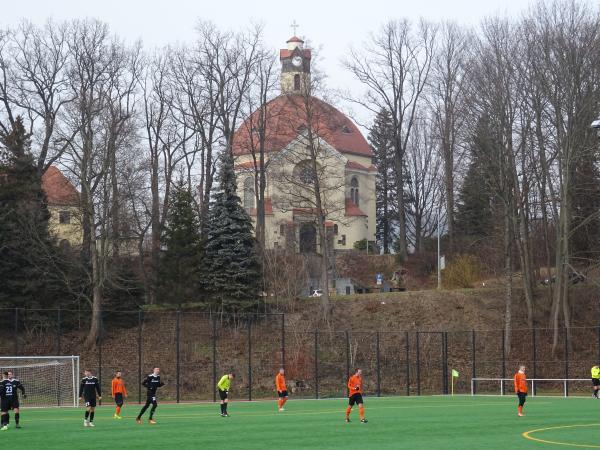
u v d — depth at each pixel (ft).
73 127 271.90
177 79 324.80
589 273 294.25
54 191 342.03
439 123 351.25
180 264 272.92
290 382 242.17
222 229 277.44
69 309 257.14
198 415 150.00
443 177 383.04
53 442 103.19
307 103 293.43
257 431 117.29
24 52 293.43
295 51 322.55
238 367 247.70
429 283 347.36
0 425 127.34
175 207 281.95
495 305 289.53
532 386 234.17
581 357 261.24
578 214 295.89
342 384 248.32
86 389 125.59
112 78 291.38
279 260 301.22
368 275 371.97
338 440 104.99
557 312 257.14
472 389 232.73
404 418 139.64
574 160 260.83
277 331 269.64
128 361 246.27
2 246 250.78
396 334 274.98
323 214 294.46
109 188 264.93
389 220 450.30
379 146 449.89
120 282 268.00
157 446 98.53
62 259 256.52
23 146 277.64
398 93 360.48
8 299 253.24
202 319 272.10
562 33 254.88
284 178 315.17
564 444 100.07
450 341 272.10
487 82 265.75
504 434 112.27
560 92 254.68
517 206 280.10
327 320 278.46
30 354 244.42
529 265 281.33
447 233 374.02
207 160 323.57
